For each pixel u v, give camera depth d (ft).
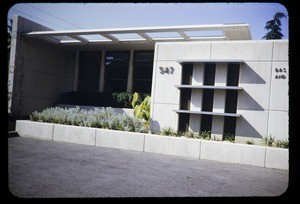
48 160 22.20
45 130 34.19
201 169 22.26
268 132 31.17
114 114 37.06
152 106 37.19
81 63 62.64
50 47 57.62
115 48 57.31
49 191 14.64
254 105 32.04
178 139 28.12
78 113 38.55
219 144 26.48
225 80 33.65
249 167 24.31
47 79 57.16
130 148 30.04
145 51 56.90
